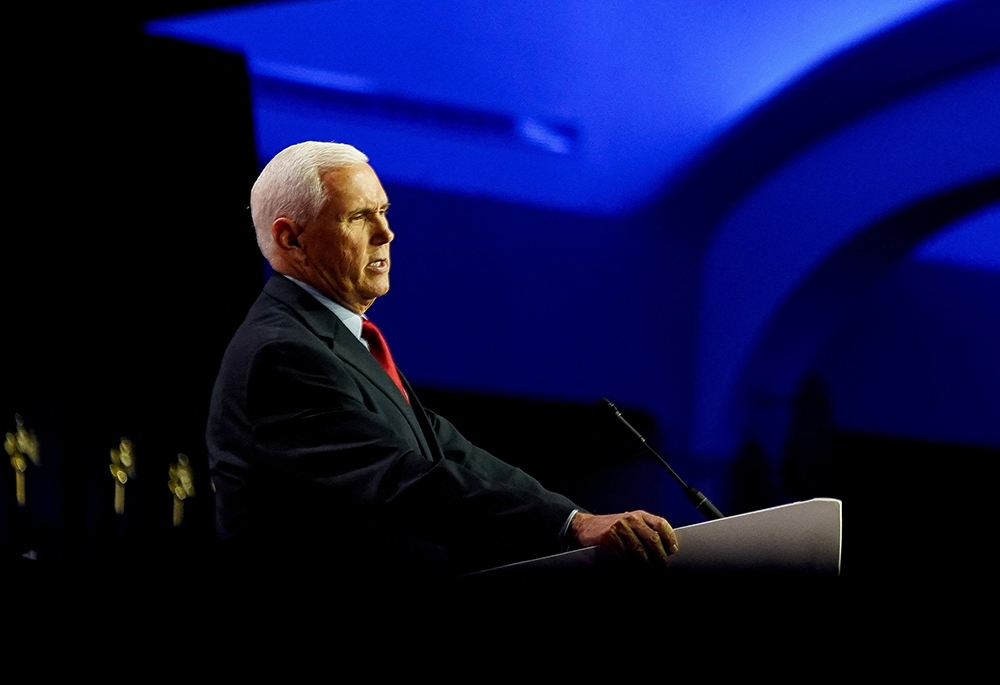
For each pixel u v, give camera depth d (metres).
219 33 14.08
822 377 21.27
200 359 10.43
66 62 10.16
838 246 18.27
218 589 4.65
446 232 17.03
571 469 17.55
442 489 4.01
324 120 15.34
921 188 17.16
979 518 15.14
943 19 15.52
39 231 10.31
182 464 10.31
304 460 4.25
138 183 10.36
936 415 21.34
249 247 10.51
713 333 19.06
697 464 18.30
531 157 17.62
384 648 4.04
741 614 3.63
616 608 3.68
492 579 3.84
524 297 17.67
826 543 3.52
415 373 16.84
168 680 4.93
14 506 10.15
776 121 17.92
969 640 9.34
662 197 18.69
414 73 16.17
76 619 5.84
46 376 10.34
